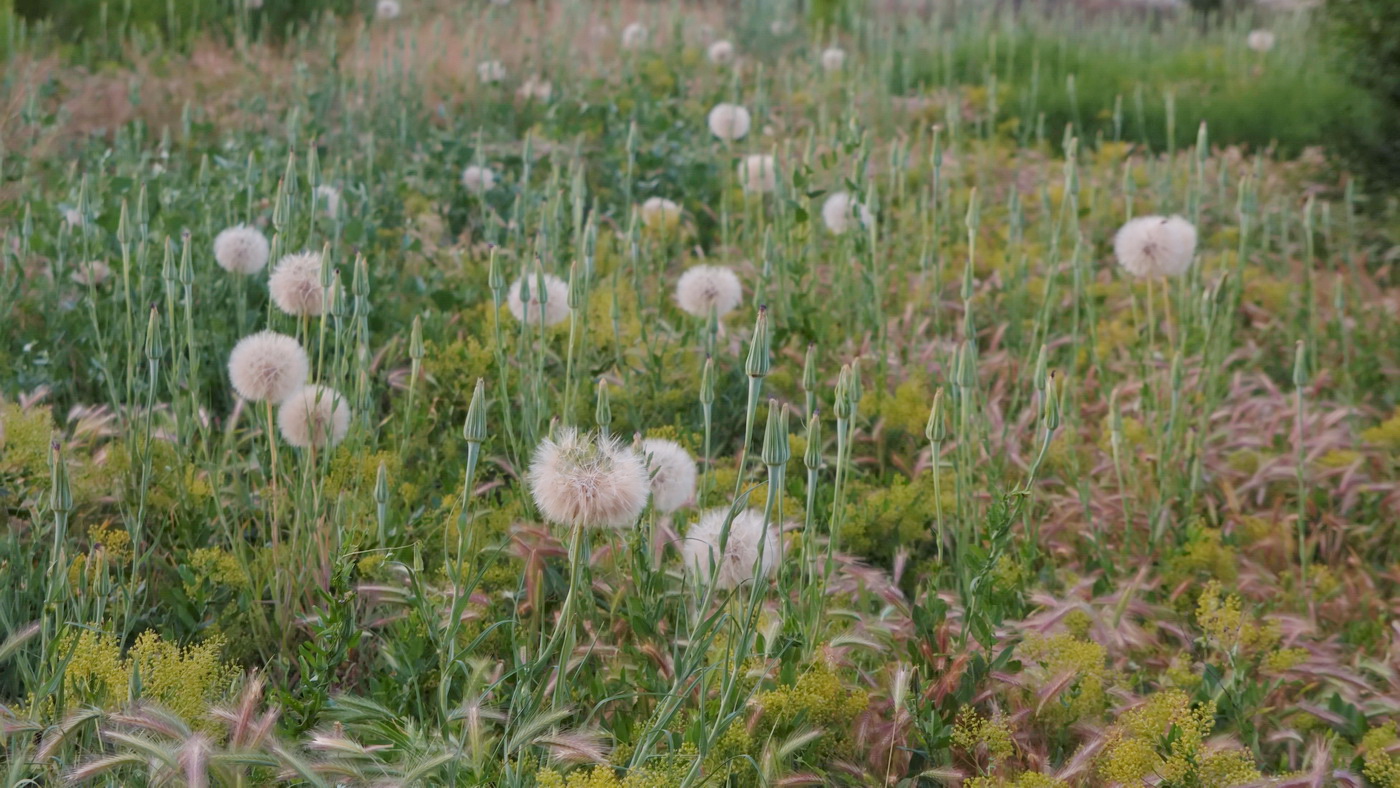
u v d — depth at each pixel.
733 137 6.17
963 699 2.61
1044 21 14.33
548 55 10.08
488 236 5.50
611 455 2.18
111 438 3.80
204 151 6.16
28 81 6.60
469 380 4.30
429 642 2.67
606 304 4.65
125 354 4.34
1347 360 5.03
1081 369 5.12
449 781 2.14
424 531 3.29
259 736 2.09
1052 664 2.73
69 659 2.27
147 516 3.44
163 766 2.02
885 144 8.45
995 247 6.76
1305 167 7.78
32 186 5.59
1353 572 3.88
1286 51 12.05
